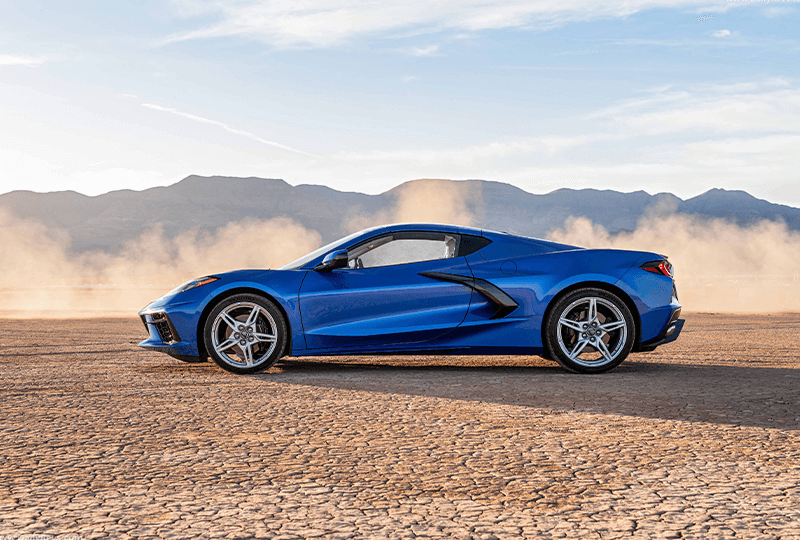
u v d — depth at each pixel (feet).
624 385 17.46
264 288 19.51
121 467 10.23
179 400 15.49
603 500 8.82
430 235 20.51
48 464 10.37
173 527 7.86
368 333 19.52
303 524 7.97
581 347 19.75
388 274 19.85
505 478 9.74
